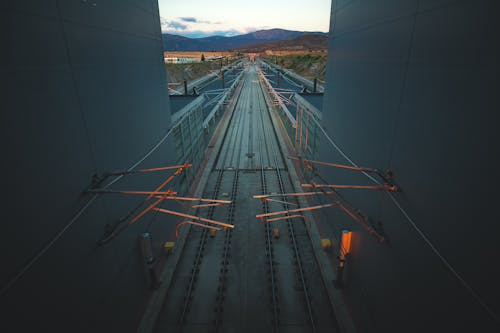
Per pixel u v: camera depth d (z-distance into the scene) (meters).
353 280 11.37
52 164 6.47
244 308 12.27
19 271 5.46
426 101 6.35
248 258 15.16
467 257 5.11
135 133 11.38
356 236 10.98
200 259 15.05
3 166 5.12
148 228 12.62
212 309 12.21
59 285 6.64
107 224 8.96
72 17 7.29
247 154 30.00
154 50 13.78
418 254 6.75
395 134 7.83
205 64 115.88
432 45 6.05
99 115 8.62
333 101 14.09
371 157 9.48
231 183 23.81
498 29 4.28
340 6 12.70
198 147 25.83
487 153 4.58
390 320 8.23
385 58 8.38
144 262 11.98
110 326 9.05
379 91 8.83
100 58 8.75
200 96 28.00
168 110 16.09
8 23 5.27
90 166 8.09
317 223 17.42
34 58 5.94
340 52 12.84
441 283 5.88
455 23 5.29
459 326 5.33
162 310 12.17
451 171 5.51
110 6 9.42
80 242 7.52
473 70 4.86
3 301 5.08
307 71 105.56
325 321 11.61
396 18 7.66
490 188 4.54
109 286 9.09
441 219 5.86
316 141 18.83
